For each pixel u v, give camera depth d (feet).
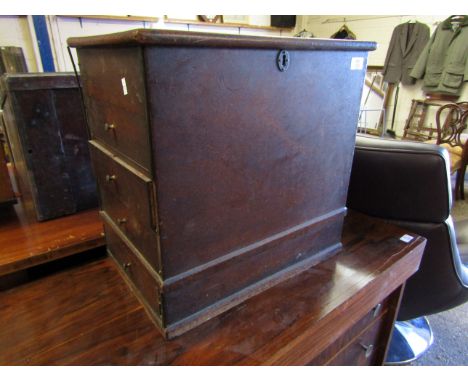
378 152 3.25
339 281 2.57
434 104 13.50
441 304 3.93
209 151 1.84
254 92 1.91
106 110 2.12
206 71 1.68
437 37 12.86
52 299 2.45
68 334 2.14
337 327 2.37
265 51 1.87
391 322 3.37
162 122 1.62
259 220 2.27
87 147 3.30
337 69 2.30
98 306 2.37
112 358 1.95
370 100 16.20
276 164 2.21
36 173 3.08
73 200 3.36
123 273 2.68
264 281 2.47
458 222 4.96
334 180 2.71
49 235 2.99
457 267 3.60
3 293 2.52
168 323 2.05
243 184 2.08
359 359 3.22
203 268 2.05
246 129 1.96
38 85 2.87
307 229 2.61
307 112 2.25
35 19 10.62
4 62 10.34
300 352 2.10
